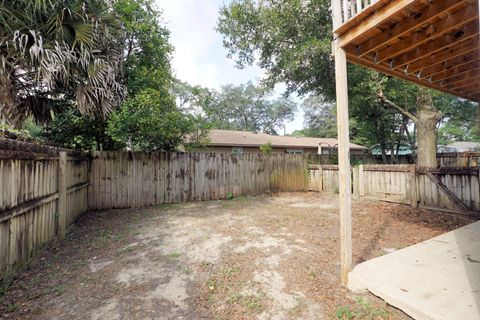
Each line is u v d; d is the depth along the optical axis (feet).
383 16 7.00
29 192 9.50
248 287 8.04
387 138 41.04
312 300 7.24
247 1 26.63
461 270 8.00
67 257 10.46
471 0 6.35
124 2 19.75
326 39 21.72
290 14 23.62
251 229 14.44
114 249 11.41
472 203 15.88
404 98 26.50
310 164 30.96
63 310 6.84
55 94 16.76
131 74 20.84
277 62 28.09
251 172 27.63
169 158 22.98
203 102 24.59
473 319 5.56
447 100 36.27
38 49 11.47
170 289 7.99
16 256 8.61
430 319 5.76
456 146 66.13
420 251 9.71
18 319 6.43
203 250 11.27
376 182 21.91
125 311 6.83
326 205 21.54
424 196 18.35
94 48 14.78
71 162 14.70
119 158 20.67
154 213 18.88
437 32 7.47
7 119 12.80
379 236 12.51
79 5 13.60
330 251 10.93
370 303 6.95
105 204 20.12
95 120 19.34
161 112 19.70
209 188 25.02
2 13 11.73
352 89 26.21
